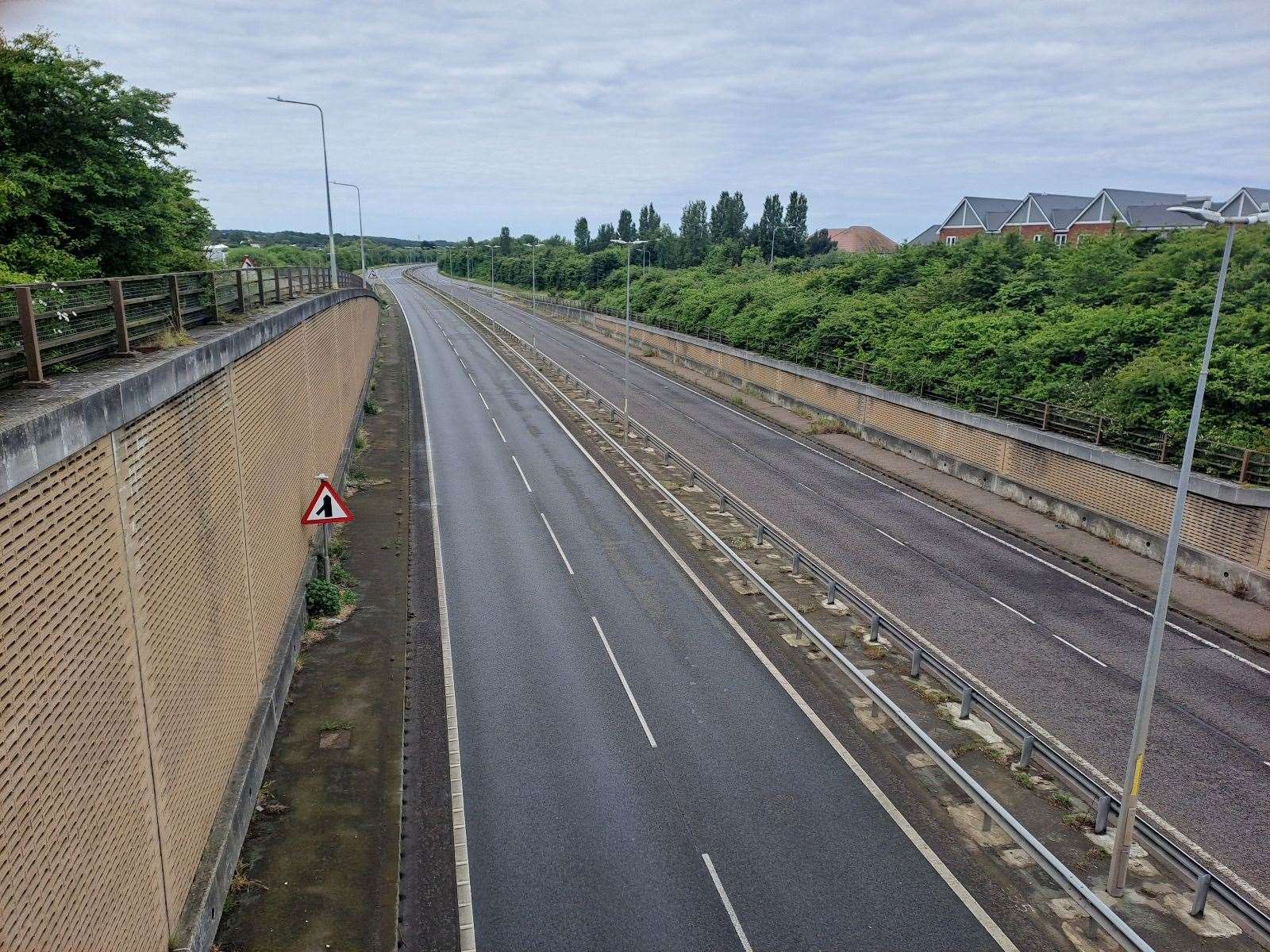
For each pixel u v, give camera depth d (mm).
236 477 14945
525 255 152250
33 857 7164
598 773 15422
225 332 15141
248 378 16203
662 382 64750
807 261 91812
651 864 13094
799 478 37750
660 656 20062
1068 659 20766
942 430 39031
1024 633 22188
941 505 34312
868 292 58594
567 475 36594
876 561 27312
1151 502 28000
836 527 30812
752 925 11922
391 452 38719
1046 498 32375
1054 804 14711
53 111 21188
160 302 13828
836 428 47312
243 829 13117
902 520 31844
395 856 13031
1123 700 18875
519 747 16188
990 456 35812
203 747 12094
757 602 23328
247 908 11891
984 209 102312
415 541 27734
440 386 58969
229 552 14234
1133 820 12484
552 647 20453
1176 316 34500
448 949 11414
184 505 11875
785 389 54938
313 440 24828
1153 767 16297
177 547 11477
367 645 19953
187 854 11156
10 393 8703
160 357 11562
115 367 10680
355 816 13906
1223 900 11492
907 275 58406
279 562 18797
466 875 12789
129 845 9250
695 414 52406
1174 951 11531
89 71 21641
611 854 13305
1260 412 28156
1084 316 37344
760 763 15820
